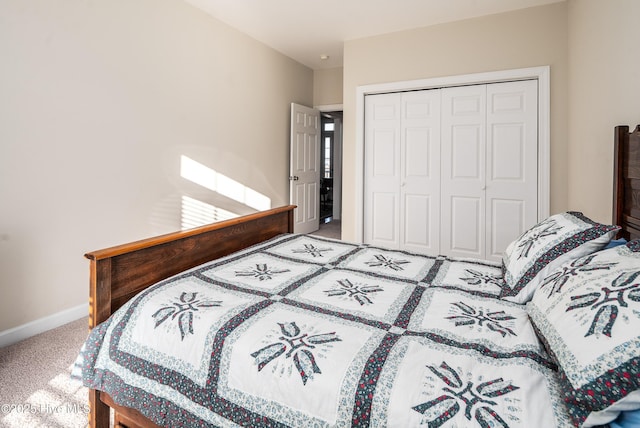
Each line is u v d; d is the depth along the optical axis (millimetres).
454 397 770
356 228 4148
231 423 953
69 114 2373
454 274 1586
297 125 4875
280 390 897
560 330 882
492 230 3602
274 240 2180
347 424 814
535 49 3250
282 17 3508
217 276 1473
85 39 2438
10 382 1752
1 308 2109
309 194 5285
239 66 3871
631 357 684
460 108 3648
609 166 2219
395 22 3602
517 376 819
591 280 952
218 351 1010
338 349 948
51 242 2326
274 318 1114
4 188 2088
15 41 2088
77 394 1667
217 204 3666
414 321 1112
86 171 2492
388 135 4004
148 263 1434
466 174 3672
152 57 2908
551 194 3262
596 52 2434
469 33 3492
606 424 702
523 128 3404
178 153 3193
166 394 1054
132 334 1143
